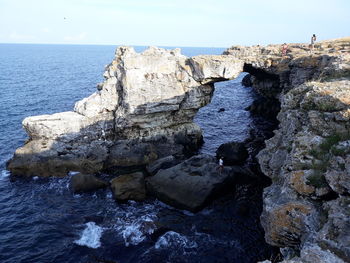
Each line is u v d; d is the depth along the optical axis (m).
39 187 32.72
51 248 23.50
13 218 27.36
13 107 61.19
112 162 37.16
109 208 28.81
